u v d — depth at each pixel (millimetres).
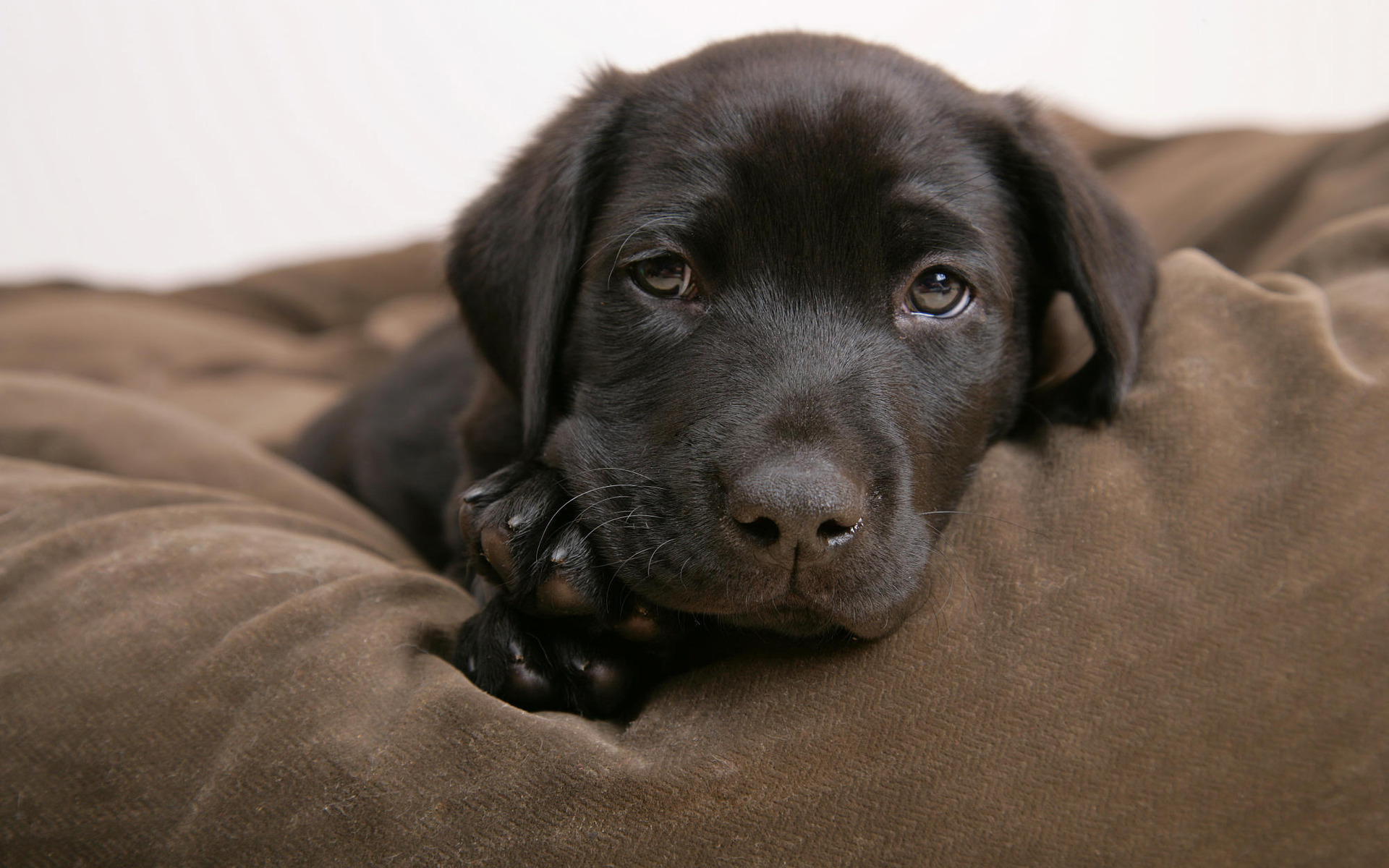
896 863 302
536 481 345
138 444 431
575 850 301
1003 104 383
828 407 328
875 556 318
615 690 332
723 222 347
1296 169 489
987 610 317
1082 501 326
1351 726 302
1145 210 542
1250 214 492
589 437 347
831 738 308
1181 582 312
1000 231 364
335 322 853
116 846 304
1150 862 302
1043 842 302
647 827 302
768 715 311
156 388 709
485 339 389
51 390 441
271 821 303
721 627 333
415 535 497
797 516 307
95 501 368
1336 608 307
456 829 302
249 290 860
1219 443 324
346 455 525
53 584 336
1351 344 337
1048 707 307
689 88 370
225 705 313
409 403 511
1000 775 304
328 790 304
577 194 369
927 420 343
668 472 329
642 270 353
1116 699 306
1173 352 347
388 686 318
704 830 302
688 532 321
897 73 372
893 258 348
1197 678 306
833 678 314
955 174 357
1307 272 377
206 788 306
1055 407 364
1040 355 385
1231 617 308
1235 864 303
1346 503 312
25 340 723
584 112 379
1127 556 316
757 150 348
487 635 335
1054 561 319
